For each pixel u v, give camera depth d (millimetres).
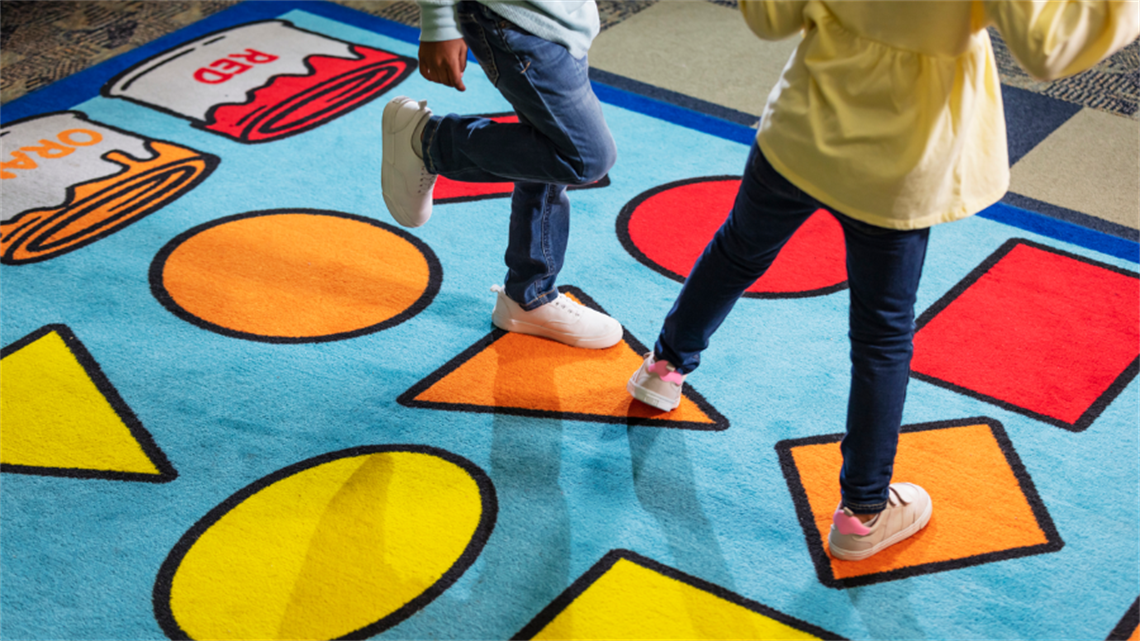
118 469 1779
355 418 1896
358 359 2037
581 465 1808
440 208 2508
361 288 2230
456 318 2154
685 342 1783
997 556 1644
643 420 1903
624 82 3105
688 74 3166
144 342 2062
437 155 1794
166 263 2285
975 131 1318
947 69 1229
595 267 2312
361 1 3549
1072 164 2713
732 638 1513
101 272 2256
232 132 2793
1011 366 2020
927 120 1245
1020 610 1557
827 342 2094
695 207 2518
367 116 2879
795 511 1726
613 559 1635
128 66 3115
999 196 1370
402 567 1613
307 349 2059
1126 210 2521
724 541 1670
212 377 1982
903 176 1266
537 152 1680
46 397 1923
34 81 3037
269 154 2699
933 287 2232
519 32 1526
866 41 1255
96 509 1703
